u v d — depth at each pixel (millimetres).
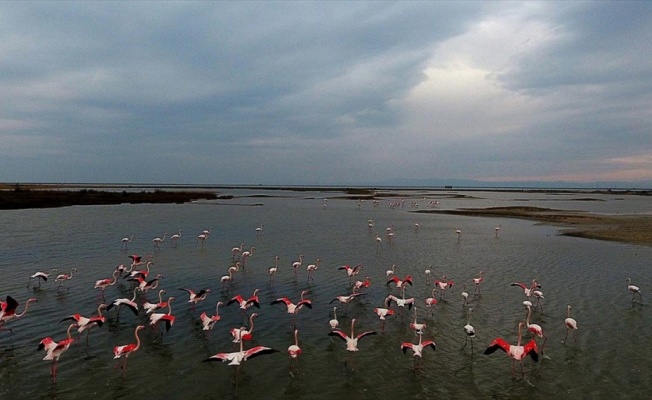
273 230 62281
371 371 18266
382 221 77875
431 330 22875
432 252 45125
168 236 54062
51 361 18672
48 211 82875
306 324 23688
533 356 17031
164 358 19156
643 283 31828
